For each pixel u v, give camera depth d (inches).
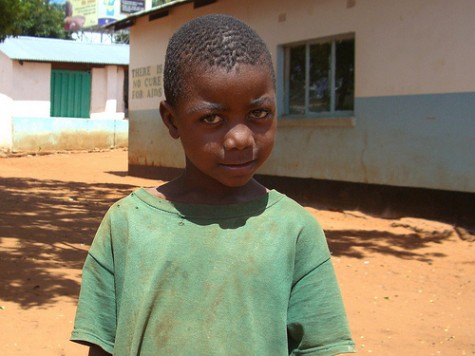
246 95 57.1
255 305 58.5
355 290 239.5
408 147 405.7
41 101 997.2
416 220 380.8
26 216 375.6
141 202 64.0
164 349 58.5
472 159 369.4
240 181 59.2
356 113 438.9
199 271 59.5
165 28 634.8
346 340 60.9
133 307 59.9
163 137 645.9
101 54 1051.9
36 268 247.0
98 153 959.0
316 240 62.0
